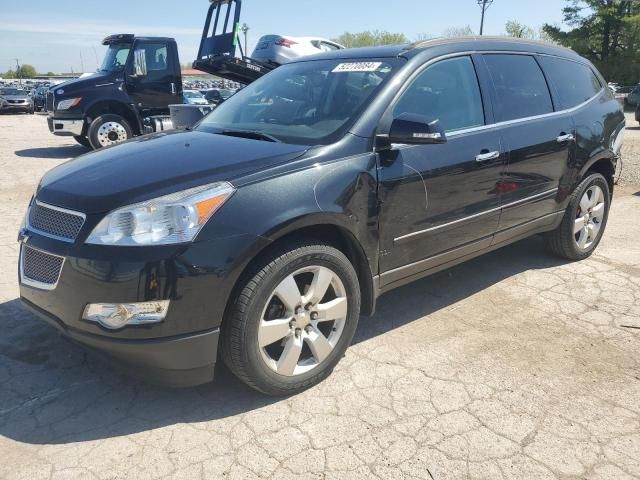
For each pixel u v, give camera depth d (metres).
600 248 5.27
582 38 40.25
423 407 2.78
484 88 3.78
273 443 2.51
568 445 2.51
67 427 2.62
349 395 2.88
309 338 2.86
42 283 2.63
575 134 4.41
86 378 3.03
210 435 2.56
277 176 2.68
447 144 3.40
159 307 2.40
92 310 2.45
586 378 3.05
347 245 3.06
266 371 2.71
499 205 3.83
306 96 3.57
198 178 2.59
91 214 2.50
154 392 2.90
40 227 2.71
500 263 4.85
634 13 38.78
